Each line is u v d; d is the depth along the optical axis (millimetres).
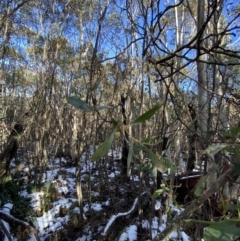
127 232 2814
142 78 2305
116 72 2451
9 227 3227
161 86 1882
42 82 4945
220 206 932
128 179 3797
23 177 5098
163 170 492
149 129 1918
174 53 695
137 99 2494
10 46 5652
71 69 5906
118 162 4766
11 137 4141
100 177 3816
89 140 3268
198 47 642
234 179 539
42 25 5723
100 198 3838
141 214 2807
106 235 2805
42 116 4758
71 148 5625
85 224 3375
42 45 6215
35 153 5066
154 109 466
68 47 5707
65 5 5555
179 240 1971
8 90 7336
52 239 3211
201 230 1033
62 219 3627
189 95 1673
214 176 1064
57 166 6012
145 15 993
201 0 1259
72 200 4082
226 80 934
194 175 1914
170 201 1138
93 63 2264
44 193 4156
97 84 945
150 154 505
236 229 430
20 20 5258
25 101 7652
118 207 3352
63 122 5668
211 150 465
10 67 6859
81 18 5445
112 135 436
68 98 525
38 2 5492
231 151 480
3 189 3928
